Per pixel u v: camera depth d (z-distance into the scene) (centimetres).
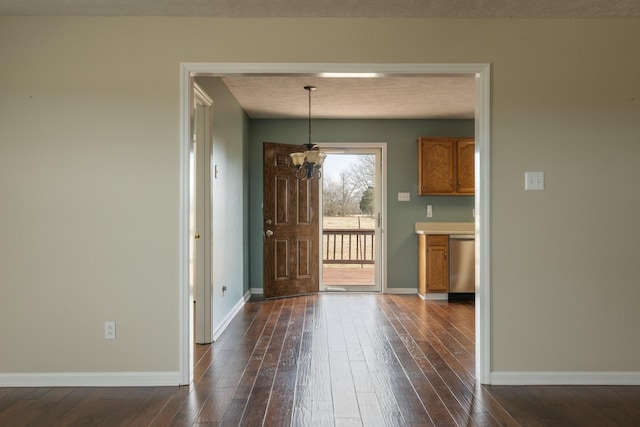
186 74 354
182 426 285
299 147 734
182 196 353
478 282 361
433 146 734
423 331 510
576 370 359
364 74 361
